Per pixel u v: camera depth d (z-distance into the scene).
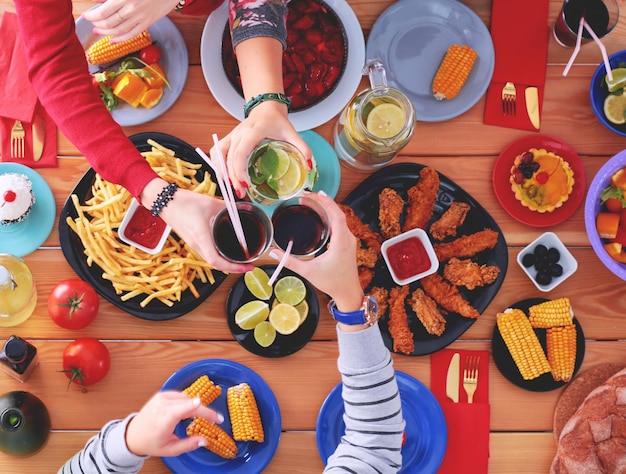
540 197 1.73
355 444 1.27
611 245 1.69
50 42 1.36
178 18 1.71
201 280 1.64
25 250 1.64
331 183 1.70
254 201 1.56
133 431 1.18
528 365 1.68
